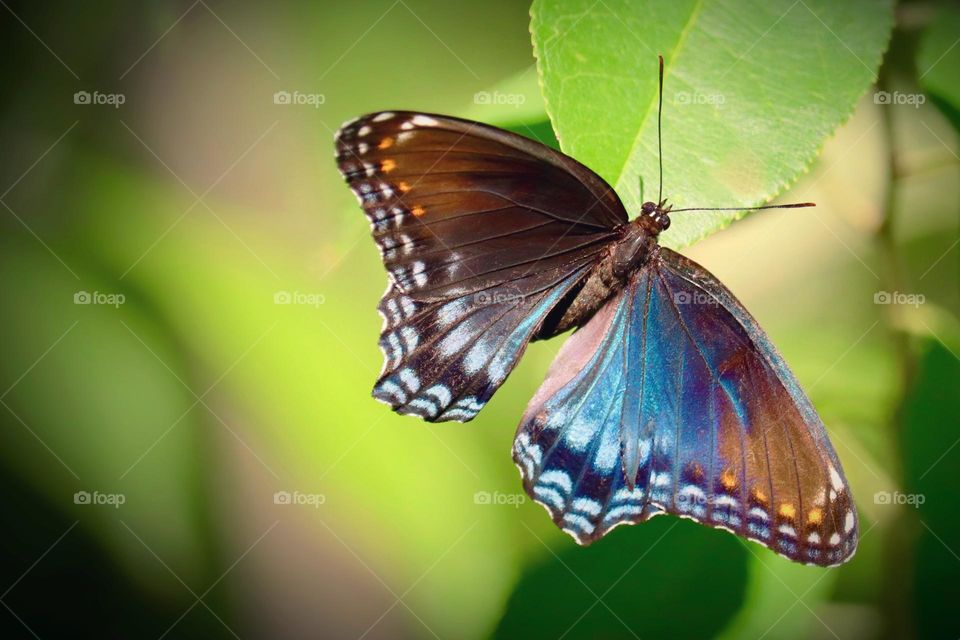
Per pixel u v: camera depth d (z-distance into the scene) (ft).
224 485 1.23
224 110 1.25
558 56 1.11
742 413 1.17
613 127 1.11
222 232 1.22
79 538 1.23
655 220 1.10
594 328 1.20
